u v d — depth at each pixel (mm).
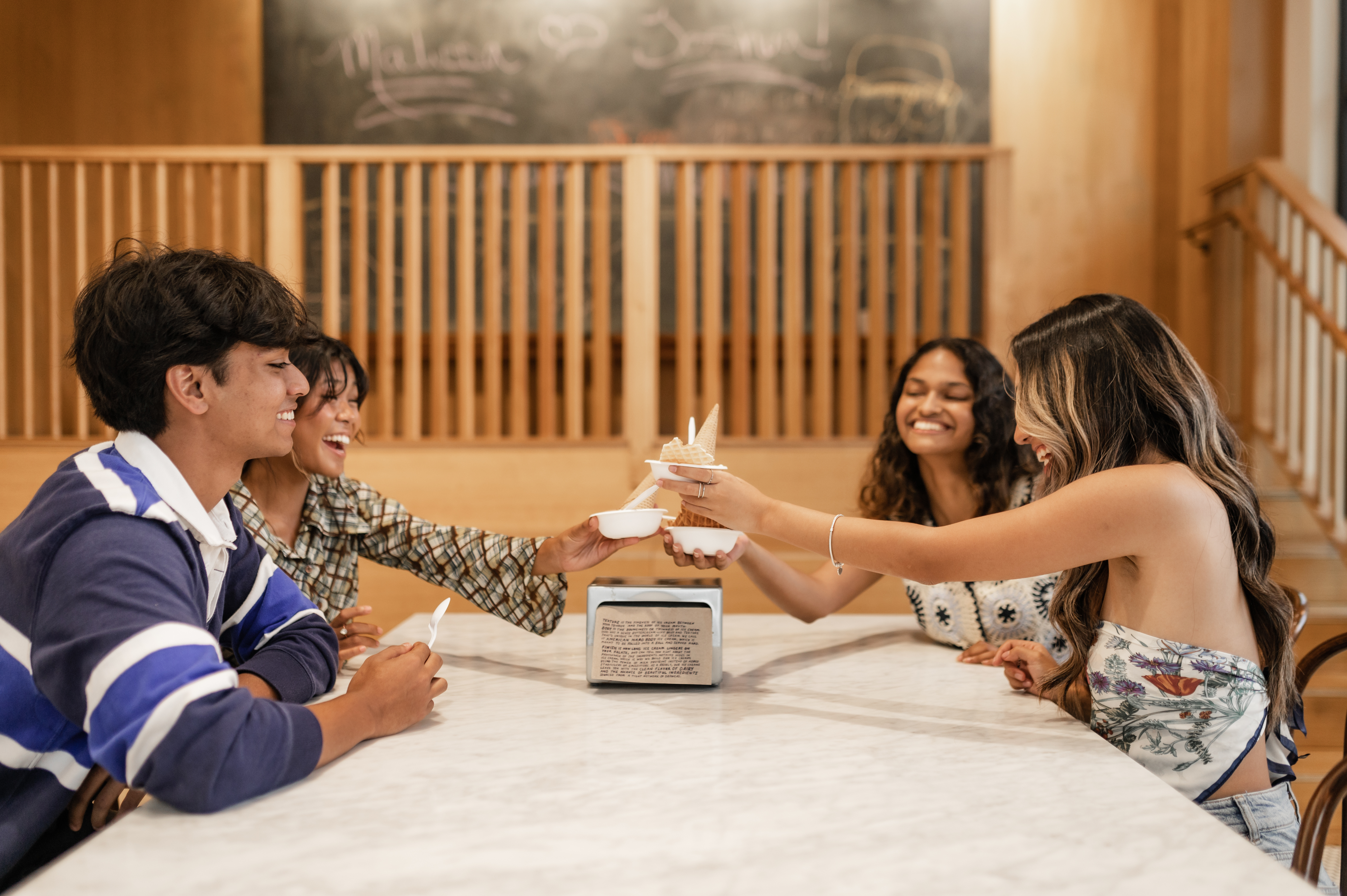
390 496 3408
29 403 3420
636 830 705
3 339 3420
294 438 1477
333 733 870
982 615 1493
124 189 4109
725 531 1162
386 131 4164
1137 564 1067
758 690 1188
